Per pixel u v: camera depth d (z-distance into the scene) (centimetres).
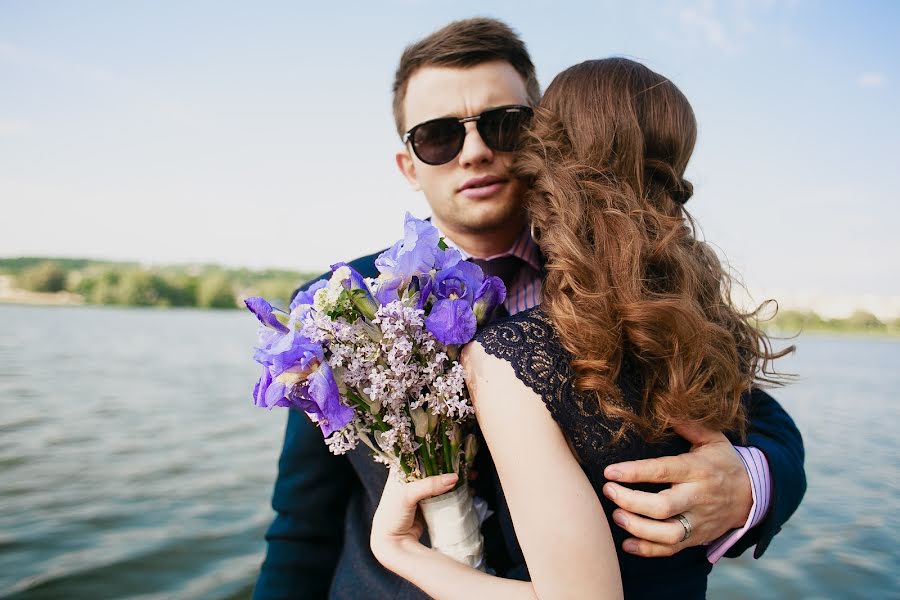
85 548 470
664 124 132
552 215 124
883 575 459
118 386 1232
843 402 1252
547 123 139
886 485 678
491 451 108
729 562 489
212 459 725
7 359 1573
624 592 113
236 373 1508
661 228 121
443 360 113
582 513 98
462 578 110
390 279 112
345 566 158
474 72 180
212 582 423
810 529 552
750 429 151
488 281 120
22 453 723
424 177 190
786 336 159
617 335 107
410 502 118
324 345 110
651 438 111
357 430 119
